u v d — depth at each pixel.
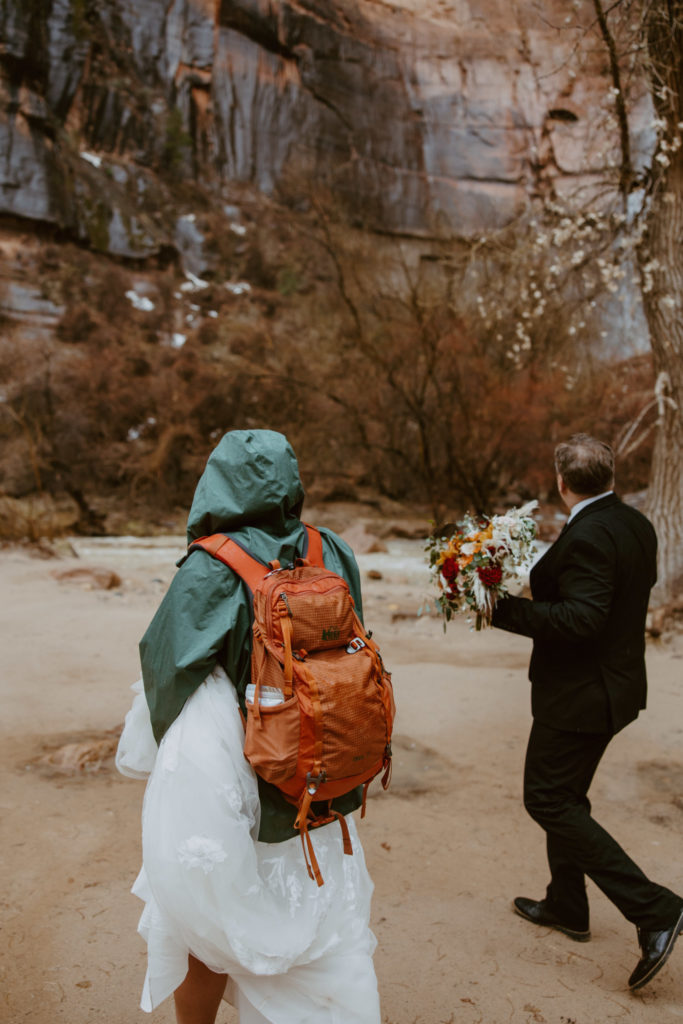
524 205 13.46
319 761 1.51
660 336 7.86
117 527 19.03
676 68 7.44
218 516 1.72
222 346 26.88
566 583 2.38
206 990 1.71
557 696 2.47
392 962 2.53
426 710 5.25
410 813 3.73
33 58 29.36
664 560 7.70
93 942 2.58
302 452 22.20
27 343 23.28
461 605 2.38
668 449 7.80
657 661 6.44
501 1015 2.27
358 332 20.06
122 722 4.83
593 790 4.00
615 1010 2.31
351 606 1.65
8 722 4.73
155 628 1.62
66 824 3.47
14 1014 2.21
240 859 1.50
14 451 20.59
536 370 17.52
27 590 8.94
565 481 2.54
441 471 19.73
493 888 3.04
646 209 8.14
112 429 22.69
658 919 2.33
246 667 1.62
